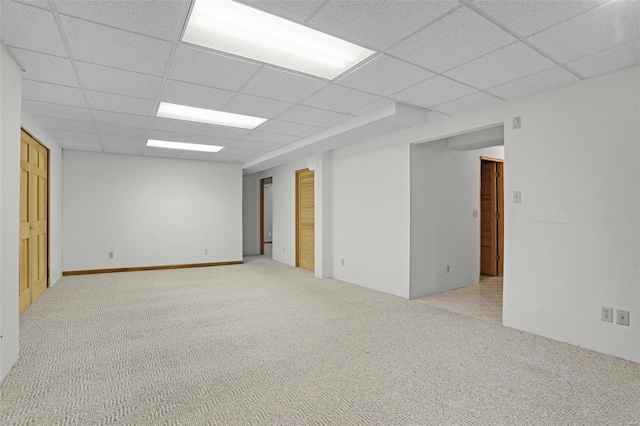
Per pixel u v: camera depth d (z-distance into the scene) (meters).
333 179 5.81
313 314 3.77
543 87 3.03
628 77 2.61
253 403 2.01
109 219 6.29
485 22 2.01
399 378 2.31
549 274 3.05
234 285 5.27
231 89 3.10
